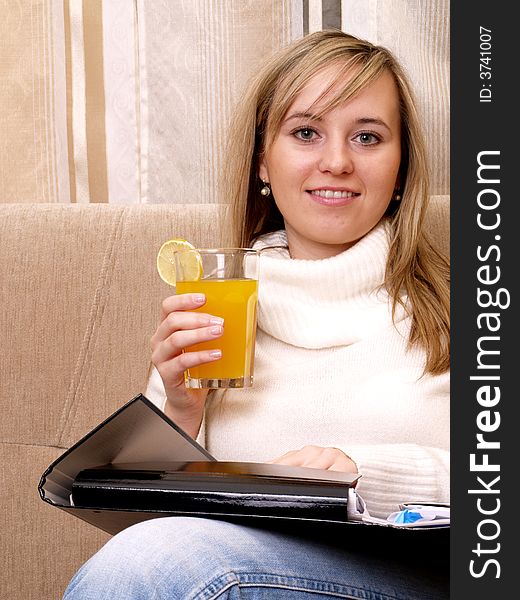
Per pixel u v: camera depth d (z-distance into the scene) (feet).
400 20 5.57
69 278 5.17
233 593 2.73
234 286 3.84
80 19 5.98
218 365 3.88
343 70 4.43
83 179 6.06
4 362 5.22
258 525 3.05
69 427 5.12
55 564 5.08
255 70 5.69
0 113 6.14
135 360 5.07
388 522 2.87
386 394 4.33
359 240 4.69
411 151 4.74
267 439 4.37
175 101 5.88
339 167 4.39
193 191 5.91
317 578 2.90
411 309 4.57
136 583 2.75
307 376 4.44
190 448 3.48
